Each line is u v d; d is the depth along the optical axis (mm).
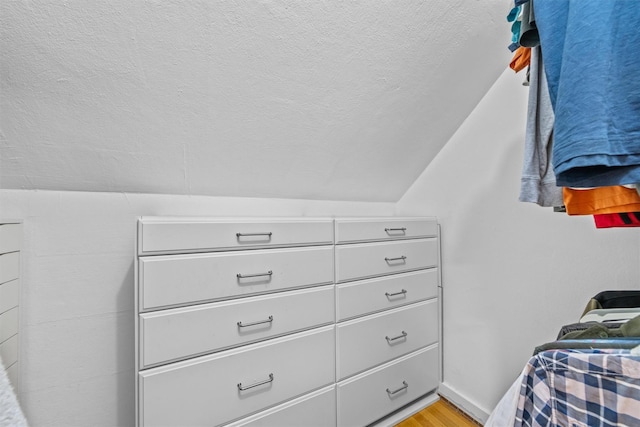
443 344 1630
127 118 937
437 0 985
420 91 1271
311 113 1169
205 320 950
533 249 1253
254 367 1035
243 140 1167
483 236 1440
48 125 861
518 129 1299
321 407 1189
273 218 1130
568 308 1144
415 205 1829
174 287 903
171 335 894
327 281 1230
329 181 1575
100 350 1079
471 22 1098
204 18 794
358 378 1302
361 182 1677
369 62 1071
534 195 655
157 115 963
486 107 1425
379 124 1348
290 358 1117
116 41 764
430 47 1114
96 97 854
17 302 914
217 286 978
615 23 398
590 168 435
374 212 1893
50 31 699
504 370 1354
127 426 1121
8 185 940
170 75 877
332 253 1253
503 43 1224
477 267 1466
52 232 1005
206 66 892
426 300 1569
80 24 710
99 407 1073
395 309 1442
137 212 1167
